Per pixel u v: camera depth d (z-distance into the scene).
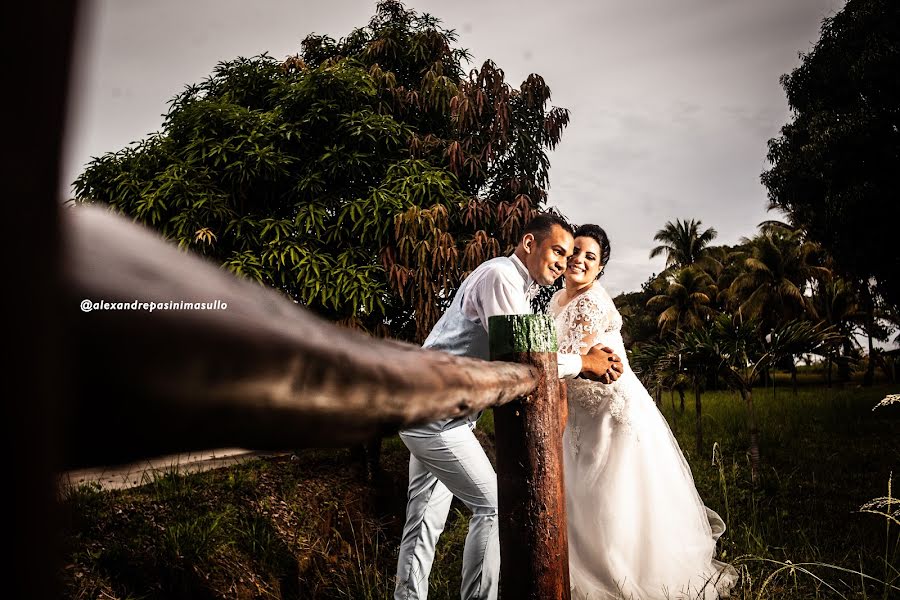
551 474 1.61
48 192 0.10
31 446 0.12
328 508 3.97
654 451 3.45
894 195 12.89
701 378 5.88
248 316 0.27
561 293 3.77
